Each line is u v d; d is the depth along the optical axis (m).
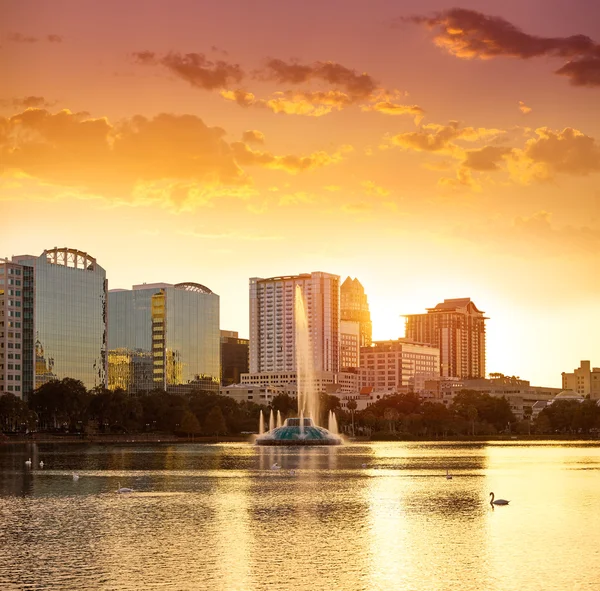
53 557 105.50
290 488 180.12
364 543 114.12
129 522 131.50
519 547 111.56
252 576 96.25
